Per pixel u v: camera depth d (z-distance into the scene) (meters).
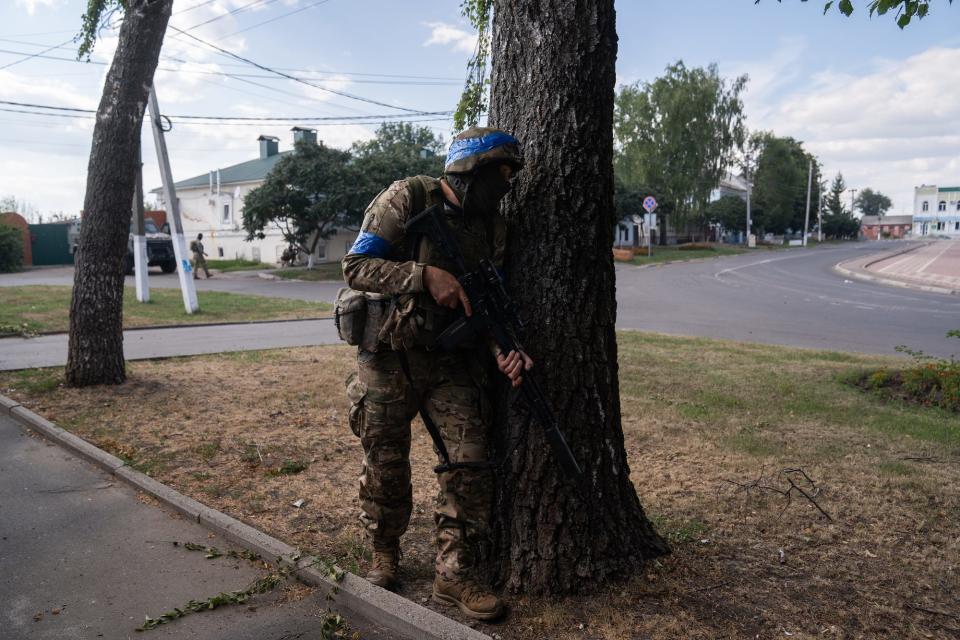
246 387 6.91
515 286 2.87
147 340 10.87
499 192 2.62
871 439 5.27
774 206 76.00
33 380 7.03
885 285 24.61
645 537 3.16
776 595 2.91
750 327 13.28
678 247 54.38
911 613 2.79
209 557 3.30
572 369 2.84
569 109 2.78
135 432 5.27
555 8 2.77
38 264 34.84
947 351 10.34
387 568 2.96
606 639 2.55
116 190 6.60
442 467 2.70
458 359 2.73
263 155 41.47
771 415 5.94
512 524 2.89
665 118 50.44
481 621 2.66
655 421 5.67
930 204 144.75
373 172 28.44
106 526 3.67
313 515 3.77
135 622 2.74
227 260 36.31
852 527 3.66
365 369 2.74
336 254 35.41
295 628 2.72
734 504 3.95
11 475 4.45
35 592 2.97
